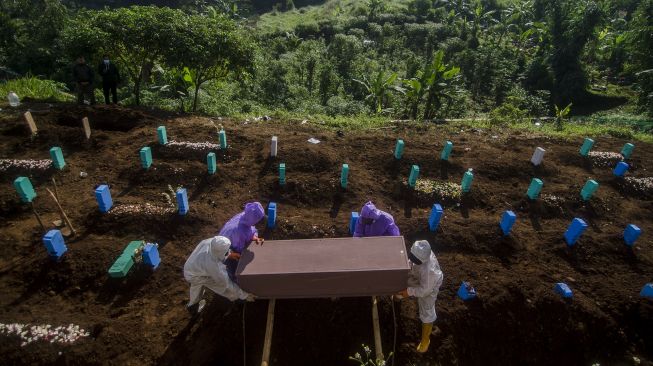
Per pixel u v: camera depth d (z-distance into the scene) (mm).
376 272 4453
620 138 11172
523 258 6422
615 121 16109
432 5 36219
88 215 6684
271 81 17641
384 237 4969
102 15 10836
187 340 5090
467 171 8102
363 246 4824
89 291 5566
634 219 7734
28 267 5727
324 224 6887
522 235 6879
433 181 8195
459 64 24844
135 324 5172
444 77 14367
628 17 32500
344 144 9500
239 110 12883
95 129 9484
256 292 4621
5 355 4629
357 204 7625
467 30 31141
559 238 6789
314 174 8266
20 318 5062
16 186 6719
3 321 5000
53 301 5422
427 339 5016
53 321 5012
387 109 15508
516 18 31469
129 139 8992
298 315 5324
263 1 45125
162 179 7773
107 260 5859
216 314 5363
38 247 6113
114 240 6289
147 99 13281
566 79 23656
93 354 4730
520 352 5465
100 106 10078
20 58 20375
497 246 6562
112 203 6926
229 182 7930
